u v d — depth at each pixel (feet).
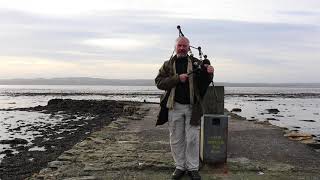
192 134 26.04
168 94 26.21
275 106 205.87
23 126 93.97
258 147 39.32
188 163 26.48
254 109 174.81
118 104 145.07
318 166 32.04
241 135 47.37
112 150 37.55
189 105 25.99
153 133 50.72
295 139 45.21
